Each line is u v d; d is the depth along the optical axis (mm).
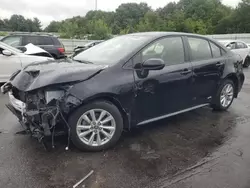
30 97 3129
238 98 6426
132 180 2766
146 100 3672
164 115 4004
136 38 4070
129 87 3439
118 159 3186
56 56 10805
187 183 2730
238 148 3566
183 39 4312
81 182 2709
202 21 63938
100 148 3377
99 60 3762
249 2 59281
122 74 3418
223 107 5137
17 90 3455
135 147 3521
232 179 2809
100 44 4598
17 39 10211
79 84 3123
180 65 4078
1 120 4434
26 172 2861
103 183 2703
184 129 4211
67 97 3062
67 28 39531
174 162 3150
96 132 3346
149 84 3646
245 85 8328
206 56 4621
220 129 4250
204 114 5020
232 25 61250
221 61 4836
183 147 3561
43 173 2850
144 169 2979
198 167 3049
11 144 3506
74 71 3188
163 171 2947
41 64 3703
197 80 4344
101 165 3037
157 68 3521
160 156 3287
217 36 32625
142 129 4168
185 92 4191
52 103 3057
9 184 2645
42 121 3021
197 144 3664
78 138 3242
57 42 10969
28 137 3738
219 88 4906
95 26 39594
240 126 4410
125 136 3879
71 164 3043
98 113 3344
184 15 70438
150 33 4227
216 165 3098
